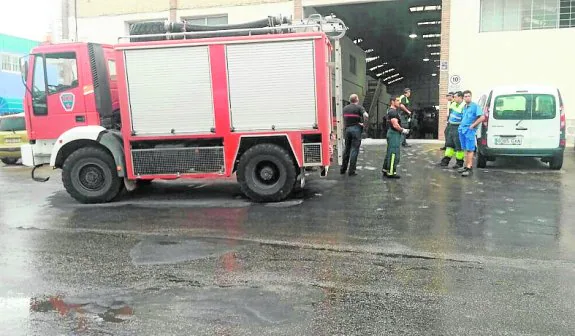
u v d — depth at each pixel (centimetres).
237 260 535
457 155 1179
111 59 917
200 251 570
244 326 375
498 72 1762
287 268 507
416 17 2447
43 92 886
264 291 445
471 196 857
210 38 827
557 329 366
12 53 2925
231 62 822
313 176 1082
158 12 2095
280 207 801
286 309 405
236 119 833
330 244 589
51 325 382
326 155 823
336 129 905
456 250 559
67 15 2198
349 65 2823
